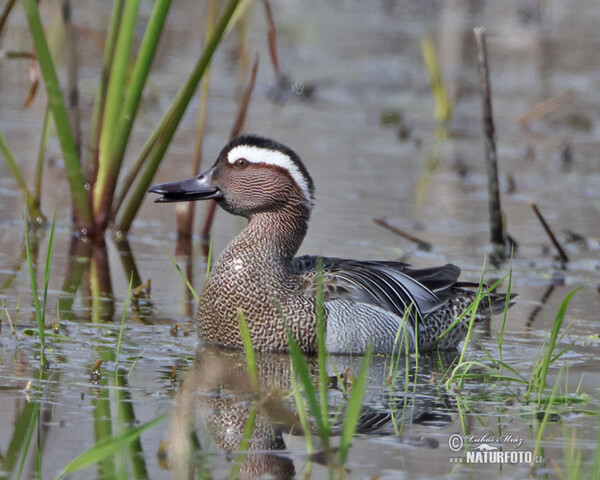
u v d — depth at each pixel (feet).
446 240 50.34
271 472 22.63
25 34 84.33
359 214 54.03
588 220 54.95
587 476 23.13
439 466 23.49
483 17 114.83
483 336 36.60
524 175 64.75
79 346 32.24
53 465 22.58
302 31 104.12
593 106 85.20
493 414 27.48
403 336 35.14
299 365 22.62
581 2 122.62
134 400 27.22
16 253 44.21
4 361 30.19
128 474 22.31
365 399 28.55
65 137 45.80
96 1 101.96
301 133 71.87
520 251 49.60
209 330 34.14
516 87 89.40
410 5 120.26
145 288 39.93
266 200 35.37
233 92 83.51
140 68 45.32
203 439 24.57
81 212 47.37
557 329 27.99
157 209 54.95
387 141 72.08
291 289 34.12
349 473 22.77
